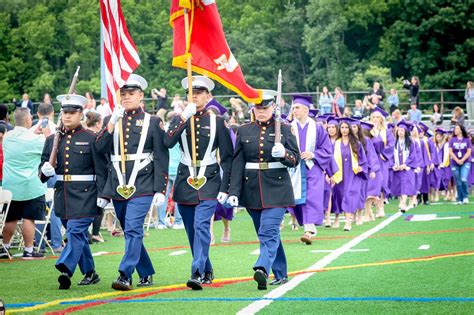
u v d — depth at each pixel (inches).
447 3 4084.6
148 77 4072.3
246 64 4060.0
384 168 1488.7
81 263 765.3
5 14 4343.0
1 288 745.6
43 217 970.1
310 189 1058.7
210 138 737.6
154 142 737.6
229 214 1087.0
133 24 4097.0
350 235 1160.2
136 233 726.5
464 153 1743.4
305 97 1072.2
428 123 2832.2
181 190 740.7
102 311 625.6
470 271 805.2
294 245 1050.1
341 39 4092.0
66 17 4242.1
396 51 4082.2
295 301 657.0
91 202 754.8
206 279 754.8
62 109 762.8
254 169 732.0
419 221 1348.4
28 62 4217.5
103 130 738.8
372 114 1508.4
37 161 956.6
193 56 783.1
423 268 828.0
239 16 4448.8
